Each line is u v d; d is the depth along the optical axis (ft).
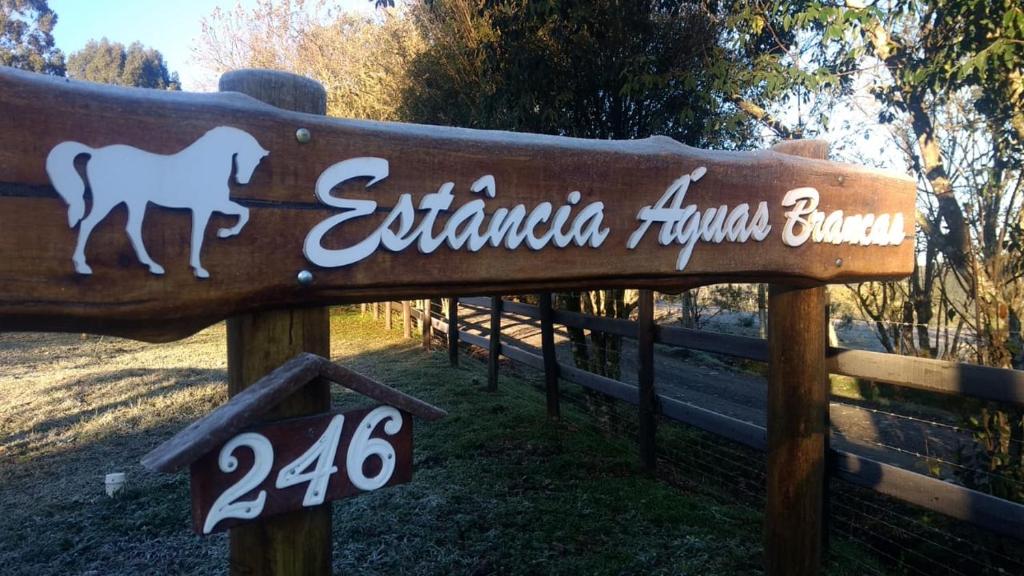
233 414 4.54
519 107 17.12
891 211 9.26
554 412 18.53
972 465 12.21
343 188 5.32
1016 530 8.57
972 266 13.12
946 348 14.05
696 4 16.52
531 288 6.36
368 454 5.37
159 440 16.94
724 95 17.44
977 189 13.32
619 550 10.83
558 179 6.39
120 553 10.88
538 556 10.64
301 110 5.44
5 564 10.54
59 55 114.01
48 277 4.27
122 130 4.47
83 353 32.01
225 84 5.30
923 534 12.16
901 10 13.94
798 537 9.33
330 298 5.33
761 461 15.97
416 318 36.91
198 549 11.00
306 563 5.37
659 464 15.61
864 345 21.35
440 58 21.63
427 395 21.63
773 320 9.48
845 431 18.98
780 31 17.15
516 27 16.85
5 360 29.89
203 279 4.78
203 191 4.75
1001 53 11.85
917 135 14.78
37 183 4.22
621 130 17.97
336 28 44.60
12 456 15.80
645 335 14.74
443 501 12.66
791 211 8.14
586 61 16.79
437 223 5.77
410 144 5.61
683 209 7.22
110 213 4.45
